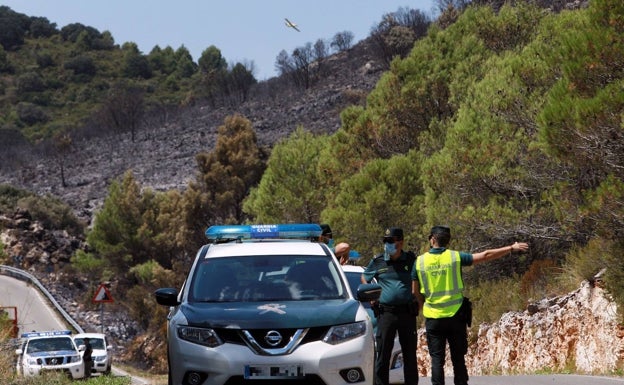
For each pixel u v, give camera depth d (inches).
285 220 2706.7
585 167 1218.0
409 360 604.7
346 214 2049.7
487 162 1524.4
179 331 507.5
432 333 572.1
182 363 497.0
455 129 1599.4
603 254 1047.6
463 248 1572.3
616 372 949.8
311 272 566.3
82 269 5315.0
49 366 1608.0
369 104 2422.5
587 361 1073.5
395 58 2342.5
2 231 6028.5
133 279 5226.4
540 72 1518.2
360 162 2383.1
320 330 498.0
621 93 1040.2
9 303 4192.9
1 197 6988.2
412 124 2309.3
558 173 1475.1
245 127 5684.1
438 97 2245.3
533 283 1341.0
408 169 2085.4
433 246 582.9
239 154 5467.5
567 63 1130.0
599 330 1054.4
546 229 1467.8
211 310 515.5
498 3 4845.0
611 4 1107.9
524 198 1556.3
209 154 5556.1
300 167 2704.2
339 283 561.3
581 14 1587.1
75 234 6870.1
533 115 1499.8
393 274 602.2
